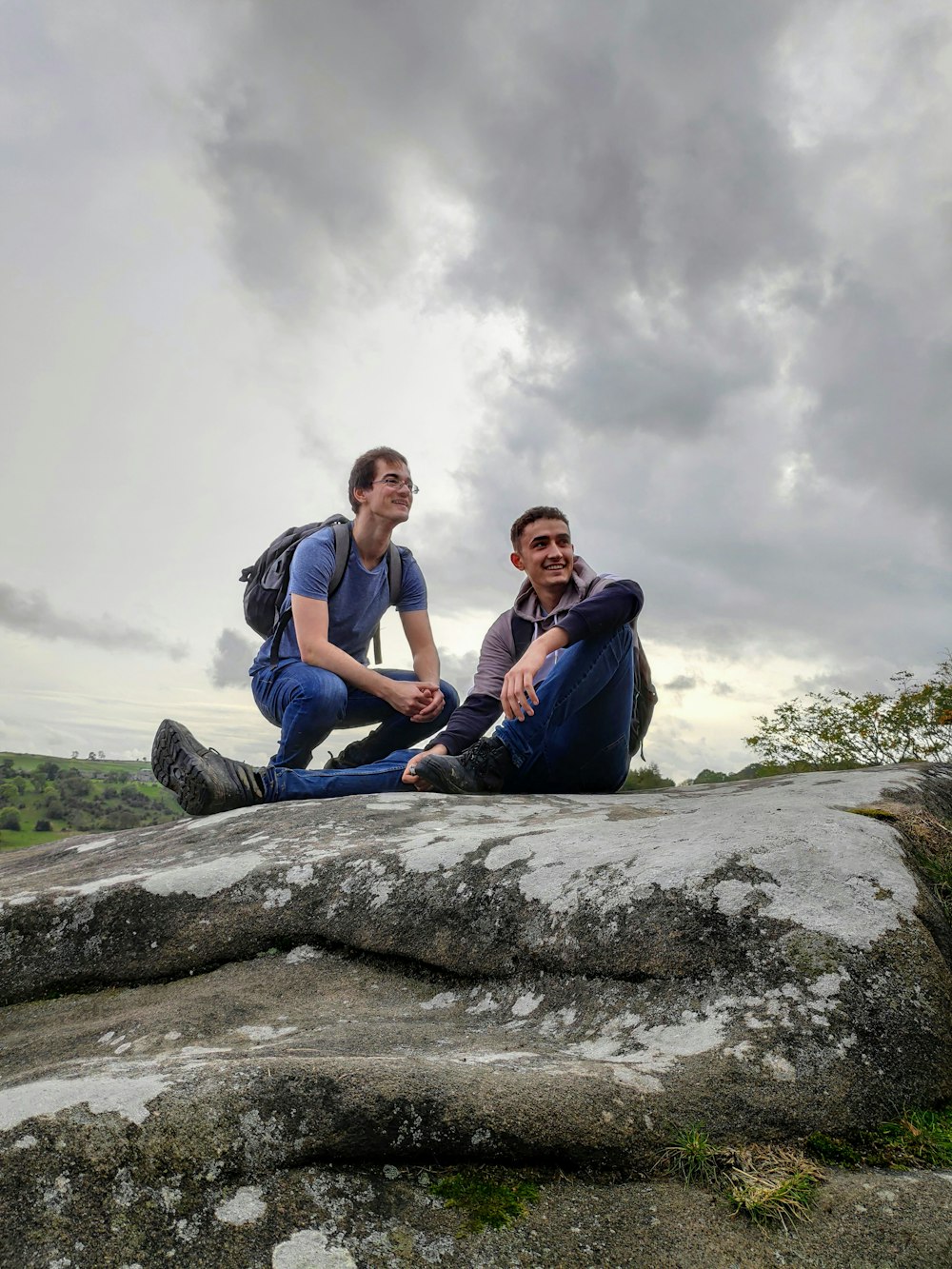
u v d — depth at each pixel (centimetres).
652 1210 125
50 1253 110
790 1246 117
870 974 160
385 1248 117
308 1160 127
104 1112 126
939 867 221
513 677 305
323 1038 181
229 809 357
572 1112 133
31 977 250
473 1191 128
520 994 197
